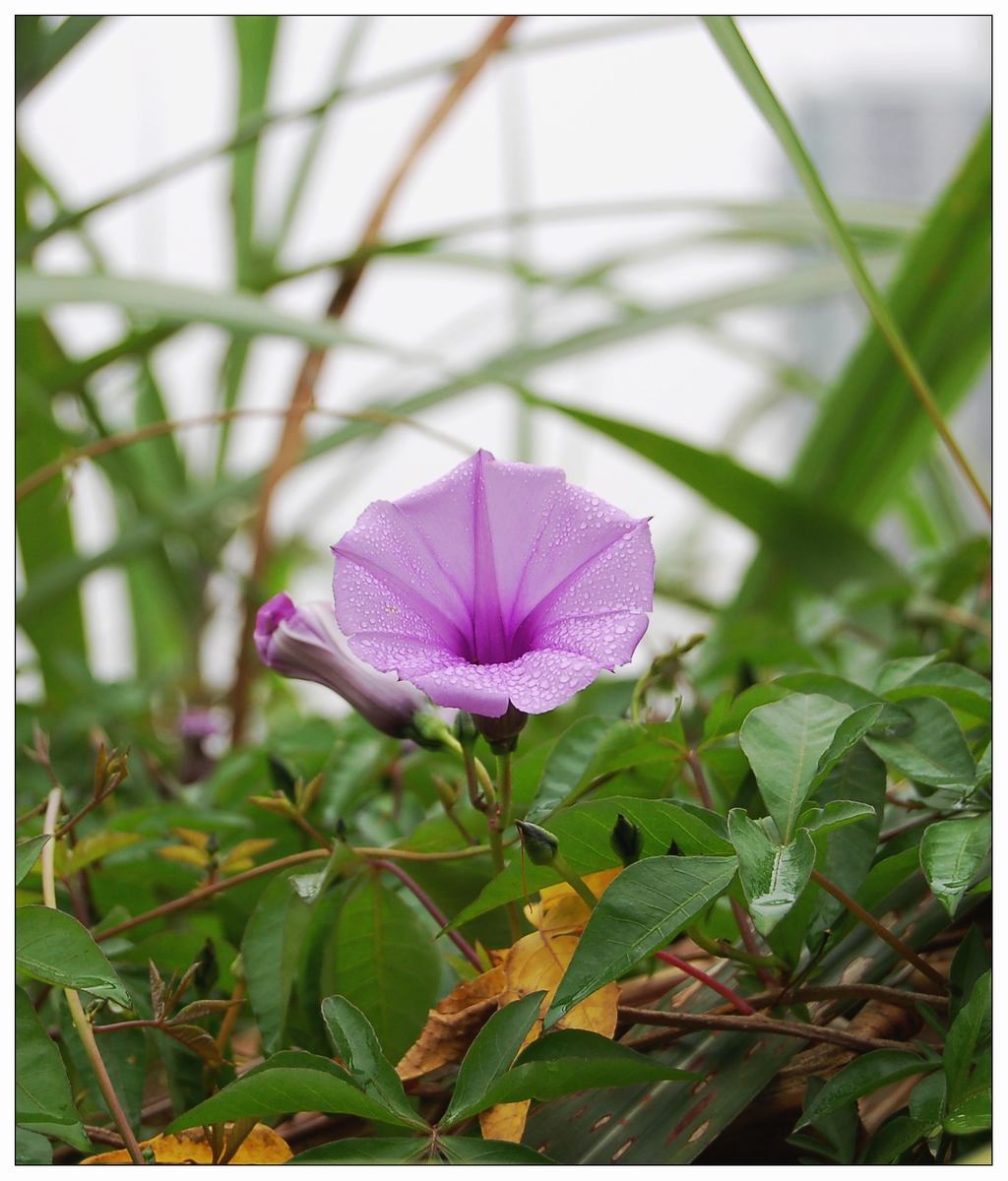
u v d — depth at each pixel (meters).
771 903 0.52
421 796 0.70
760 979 0.57
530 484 0.58
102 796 0.59
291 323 0.87
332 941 0.59
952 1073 0.53
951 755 0.58
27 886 0.63
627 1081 0.53
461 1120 0.53
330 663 0.60
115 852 0.65
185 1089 0.59
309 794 0.61
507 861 0.60
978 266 0.96
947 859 0.55
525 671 0.55
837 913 0.57
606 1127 0.56
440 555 0.58
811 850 0.53
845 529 0.97
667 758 0.59
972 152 0.91
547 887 0.57
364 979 0.59
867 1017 0.57
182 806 0.65
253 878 0.61
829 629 0.78
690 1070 0.56
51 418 0.95
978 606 0.76
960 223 0.94
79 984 0.55
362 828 0.65
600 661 0.55
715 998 0.58
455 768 0.69
